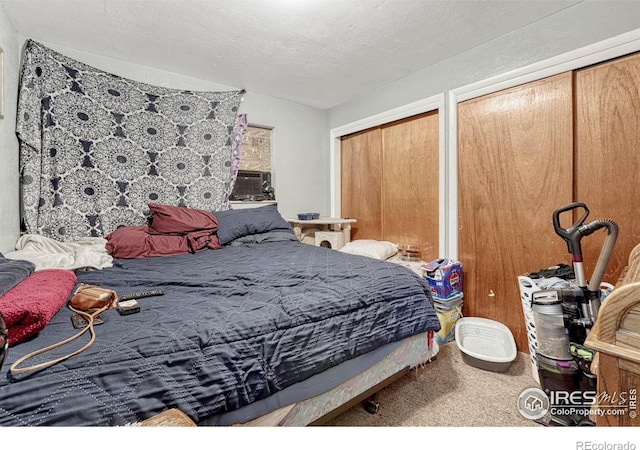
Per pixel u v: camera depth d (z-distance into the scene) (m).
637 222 1.51
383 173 3.03
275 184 3.21
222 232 2.29
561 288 1.27
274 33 1.94
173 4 1.64
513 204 1.99
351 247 2.75
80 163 2.05
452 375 1.64
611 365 0.53
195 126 2.57
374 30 1.91
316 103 3.36
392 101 2.78
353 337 1.10
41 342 0.72
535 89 1.85
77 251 1.73
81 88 2.05
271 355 0.88
